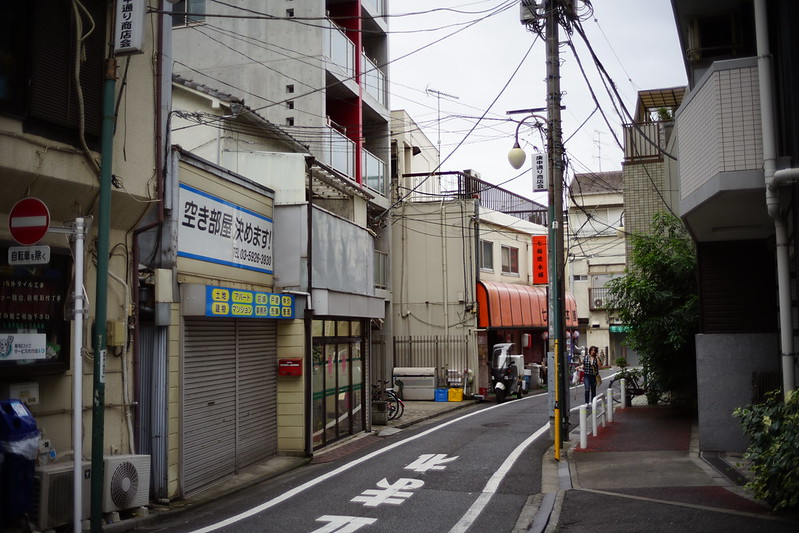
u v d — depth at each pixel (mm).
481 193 29812
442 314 27062
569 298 36688
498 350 26656
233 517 8797
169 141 10266
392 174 28312
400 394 24344
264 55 21031
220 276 11844
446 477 11023
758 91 8977
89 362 8586
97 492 6949
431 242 27469
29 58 7586
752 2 11094
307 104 20500
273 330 13711
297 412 13672
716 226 11125
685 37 12406
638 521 7691
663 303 16797
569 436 14953
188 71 21469
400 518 8555
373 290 18875
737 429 11531
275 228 14281
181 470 10031
